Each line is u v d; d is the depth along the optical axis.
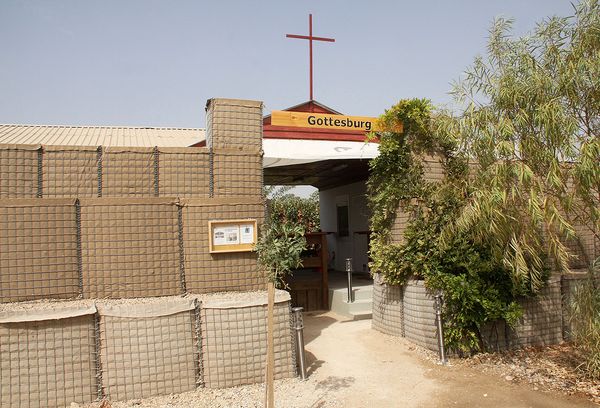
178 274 6.14
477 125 6.18
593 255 9.31
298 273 13.10
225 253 6.33
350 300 9.99
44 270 5.62
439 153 8.20
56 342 5.23
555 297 7.73
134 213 5.98
